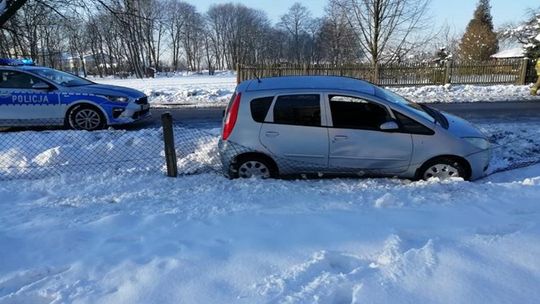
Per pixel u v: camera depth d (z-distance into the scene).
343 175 6.16
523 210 4.29
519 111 12.59
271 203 4.78
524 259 3.22
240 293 2.94
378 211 4.38
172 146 6.18
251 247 3.58
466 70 20.66
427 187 5.23
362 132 5.85
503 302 2.75
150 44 73.31
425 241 3.61
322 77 6.66
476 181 6.30
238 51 94.75
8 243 3.81
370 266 3.22
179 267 3.28
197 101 16.20
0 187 5.73
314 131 5.89
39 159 7.09
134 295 2.96
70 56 73.12
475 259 3.23
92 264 3.40
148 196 5.21
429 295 2.82
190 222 4.21
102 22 13.62
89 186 5.74
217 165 6.92
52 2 11.07
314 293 2.87
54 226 4.22
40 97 9.62
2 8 8.90
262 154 6.02
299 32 86.38
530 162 7.12
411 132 5.84
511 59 20.44
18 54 20.64
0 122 9.69
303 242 3.65
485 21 61.00
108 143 7.62
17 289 3.14
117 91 9.99
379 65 20.62
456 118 6.60
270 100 5.95
